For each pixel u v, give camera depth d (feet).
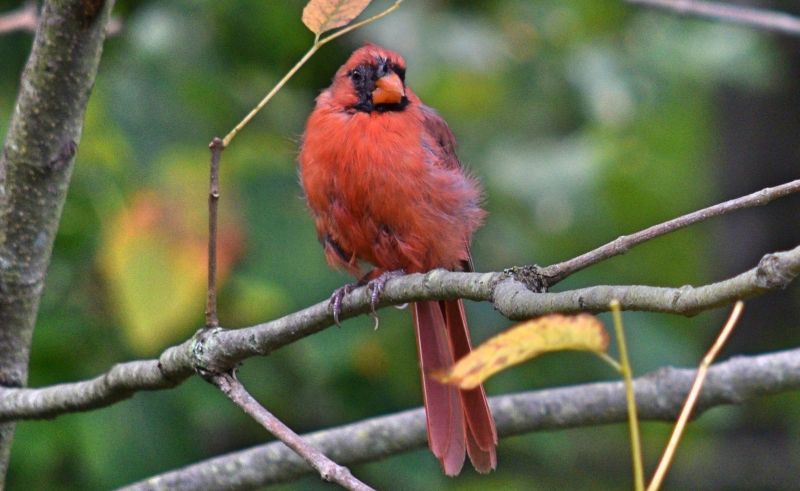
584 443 47.11
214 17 37.50
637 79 43.65
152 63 35.45
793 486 47.67
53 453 32.78
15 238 24.45
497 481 43.96
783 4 47.91
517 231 39.99
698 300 16.46
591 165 41.70
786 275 15.69
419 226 28.30
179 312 29.17
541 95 43.83
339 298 22.99
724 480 48.11
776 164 50.14
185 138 34.71
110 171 32.09
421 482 35.60
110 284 31.07
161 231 29.55
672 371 28.50
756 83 43.29
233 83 37.50
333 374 34.60
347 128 28.27
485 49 40.88
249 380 34.86
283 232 33.14
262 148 35.06
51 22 22.63
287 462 27.66
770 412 48.65
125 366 23.17
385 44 39.68
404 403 36.04
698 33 43.55
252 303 32.63
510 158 42.09
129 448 33.37
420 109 29.45
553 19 43.96
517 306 18.56
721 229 50.26
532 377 36.83
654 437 45.65
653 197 48.78
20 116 23.59
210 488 27.66
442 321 29.12
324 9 19.70
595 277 42.98
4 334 25.04
